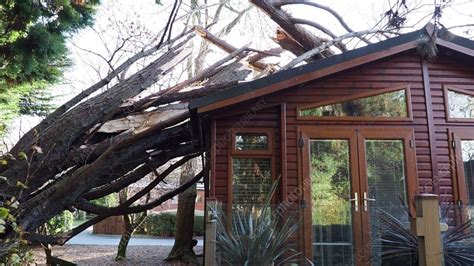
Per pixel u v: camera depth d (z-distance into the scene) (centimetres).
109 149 533
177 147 708
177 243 1026
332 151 548
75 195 557
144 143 628
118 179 705
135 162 652
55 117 555
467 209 389
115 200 1532
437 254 282
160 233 1745
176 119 598
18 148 516
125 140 568
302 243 434
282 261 425
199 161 1158
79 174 515
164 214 1769
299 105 564
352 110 562
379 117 558
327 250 434
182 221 1034
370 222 438
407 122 555
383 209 436
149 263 980
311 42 792
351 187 534
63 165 559
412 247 385
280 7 775
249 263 414
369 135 552
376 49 546
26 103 1059
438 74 575
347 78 571
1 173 494
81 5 561
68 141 535
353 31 746
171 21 536
